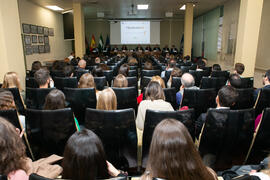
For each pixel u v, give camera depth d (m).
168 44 17.30
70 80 3.57
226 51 9.97
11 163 1.04
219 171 1.95
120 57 11.20
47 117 1.70
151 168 0.90
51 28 11.17
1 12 4.14
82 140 0.95
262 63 7.02
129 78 3.79
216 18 11.44
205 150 1.87
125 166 1.89
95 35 17.05
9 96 1.88
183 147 0.86
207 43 13.09
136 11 12.59
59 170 1.38
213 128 1.77
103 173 1.00
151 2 9.86
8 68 4.34
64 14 11.73
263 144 1.83
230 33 9.45
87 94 2.66
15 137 1.07
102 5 10.53
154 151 0.90
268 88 2.71
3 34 4.20
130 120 1.73
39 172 1.34
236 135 1.78
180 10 12.25
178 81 3.74
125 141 1.79
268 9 6.67
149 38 16.05
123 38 16.03
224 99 2.02
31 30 8.90
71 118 1.74
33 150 1.84
